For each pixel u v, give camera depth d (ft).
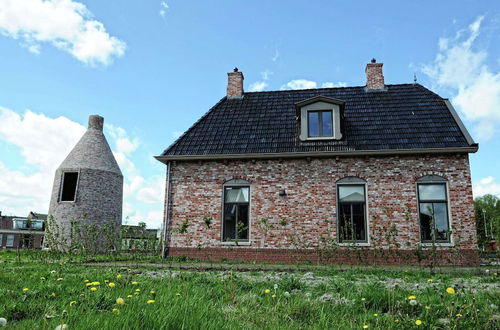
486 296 17.90
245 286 20.83
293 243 43.62
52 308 12.82
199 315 11.28
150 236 47.19
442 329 11.92
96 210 91.50
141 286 18.61
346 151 44.65
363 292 17.28
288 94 59.06
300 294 18.07
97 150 97.60
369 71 57.11
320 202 44.83
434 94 52.85
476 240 40.78
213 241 46.09
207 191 47.60
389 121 48.78
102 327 9.86
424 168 43.39
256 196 46.37
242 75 61.82
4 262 38.47
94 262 40.11
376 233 42.78
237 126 52.80
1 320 9.57
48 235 43.39
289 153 45.93
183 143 50.80
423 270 33.19
